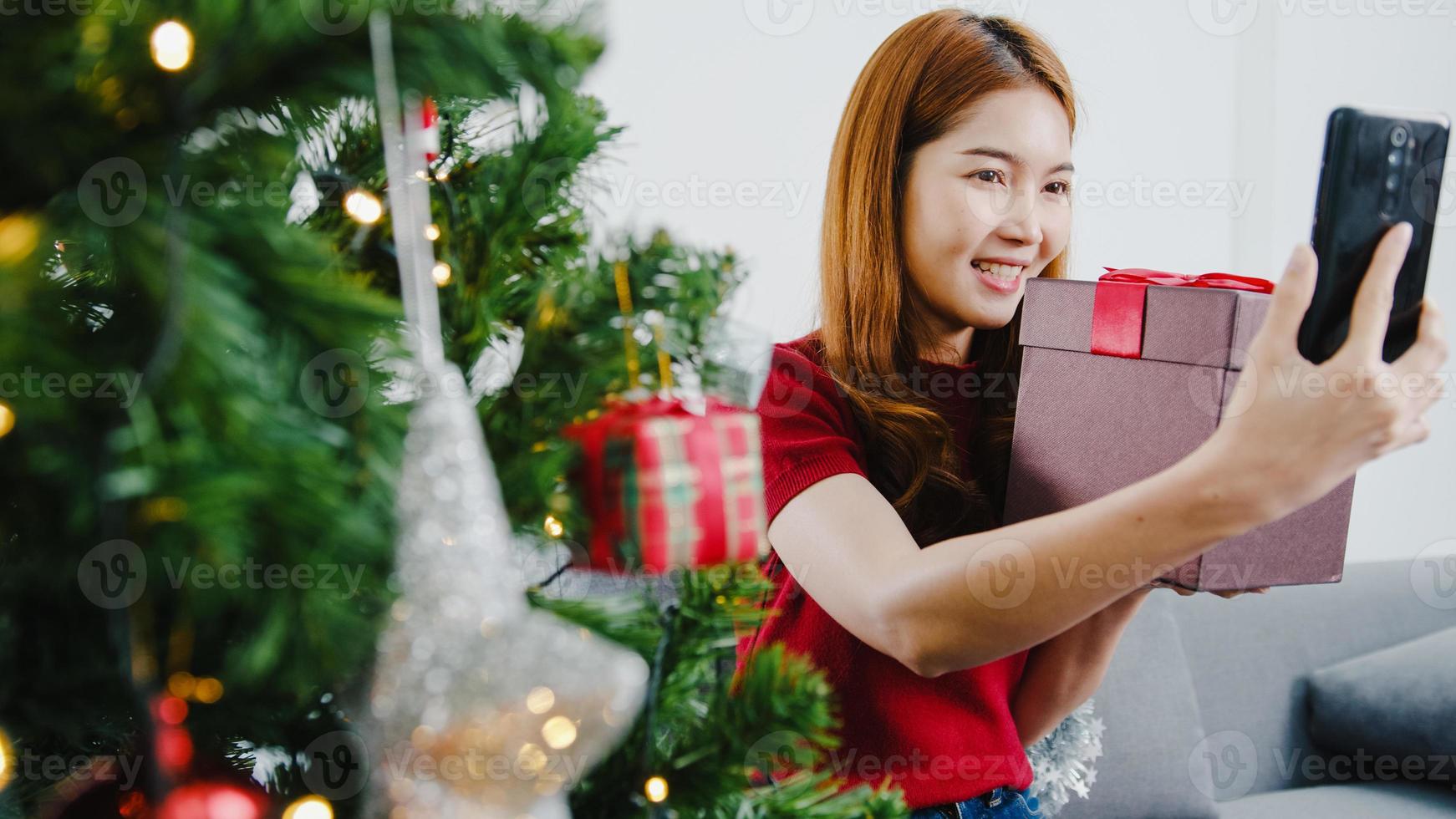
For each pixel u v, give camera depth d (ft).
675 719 1.50
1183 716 5.23
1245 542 2.09
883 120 2.64
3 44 0.97
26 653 1.18
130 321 1.10
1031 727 2.83
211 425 0.98
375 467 1.07
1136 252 7.60
